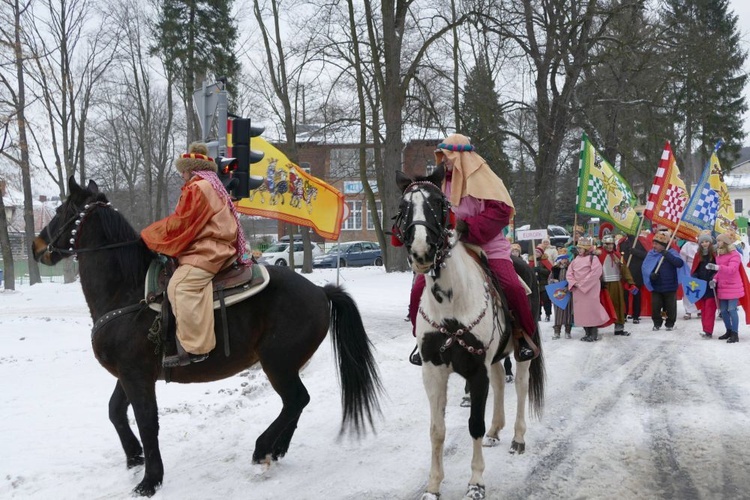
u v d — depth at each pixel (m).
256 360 5.53
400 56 25.11
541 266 14.77
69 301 21.11
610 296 12.13
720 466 5.22
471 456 5.68
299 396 5.51
